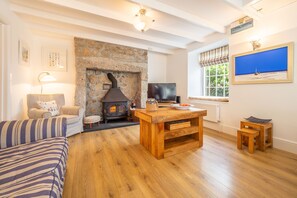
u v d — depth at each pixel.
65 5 2.25
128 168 1.82
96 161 1.99
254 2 2.09
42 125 1.55
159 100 4.41
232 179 1.60
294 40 2.19
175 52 4.86
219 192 1.40
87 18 2.86
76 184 1.51
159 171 1.76
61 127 1.60
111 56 3.97
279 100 2.38
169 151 2.15
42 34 3.44
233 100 3.10
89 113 4.13
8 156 1.19
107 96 4.12
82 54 3.63
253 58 2.68
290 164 1.90
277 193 1.38
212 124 3.61
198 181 1.57
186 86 4.46
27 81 3.13
